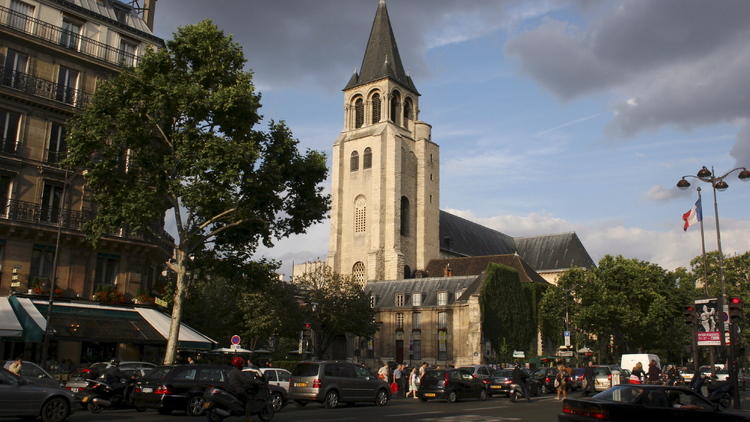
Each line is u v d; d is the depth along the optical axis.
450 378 32.50
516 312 67.31
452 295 70.75
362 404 29.48
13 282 29.25
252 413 17.72
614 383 40.88
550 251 103.50
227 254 34.31
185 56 30.94
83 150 28.19
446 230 98.38
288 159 31.84
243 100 29.61
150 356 36.34
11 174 31.23
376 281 81.31
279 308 55.69
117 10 38.06
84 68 34.34
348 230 90.69
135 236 34.91
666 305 65.69
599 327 64.31
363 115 94.62
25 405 17.06
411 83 97.62
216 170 28.94
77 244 32.72
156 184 29.36
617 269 65.06
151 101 29.33
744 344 76.38
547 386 42.62
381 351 73.00
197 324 53.59
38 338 27.92
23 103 31.81
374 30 98.19
